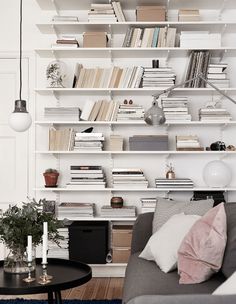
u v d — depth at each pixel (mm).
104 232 4477
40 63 4812
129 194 4789
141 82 4578
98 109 4578
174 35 4547
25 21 4820
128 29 4559
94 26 4594
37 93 4781
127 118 4555
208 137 4770
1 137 4844
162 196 4762
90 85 4590
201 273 2641
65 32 4781
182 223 3121
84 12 4797
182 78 4715
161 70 4555
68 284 2592
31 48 4809
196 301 1702
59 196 4801
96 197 4797
